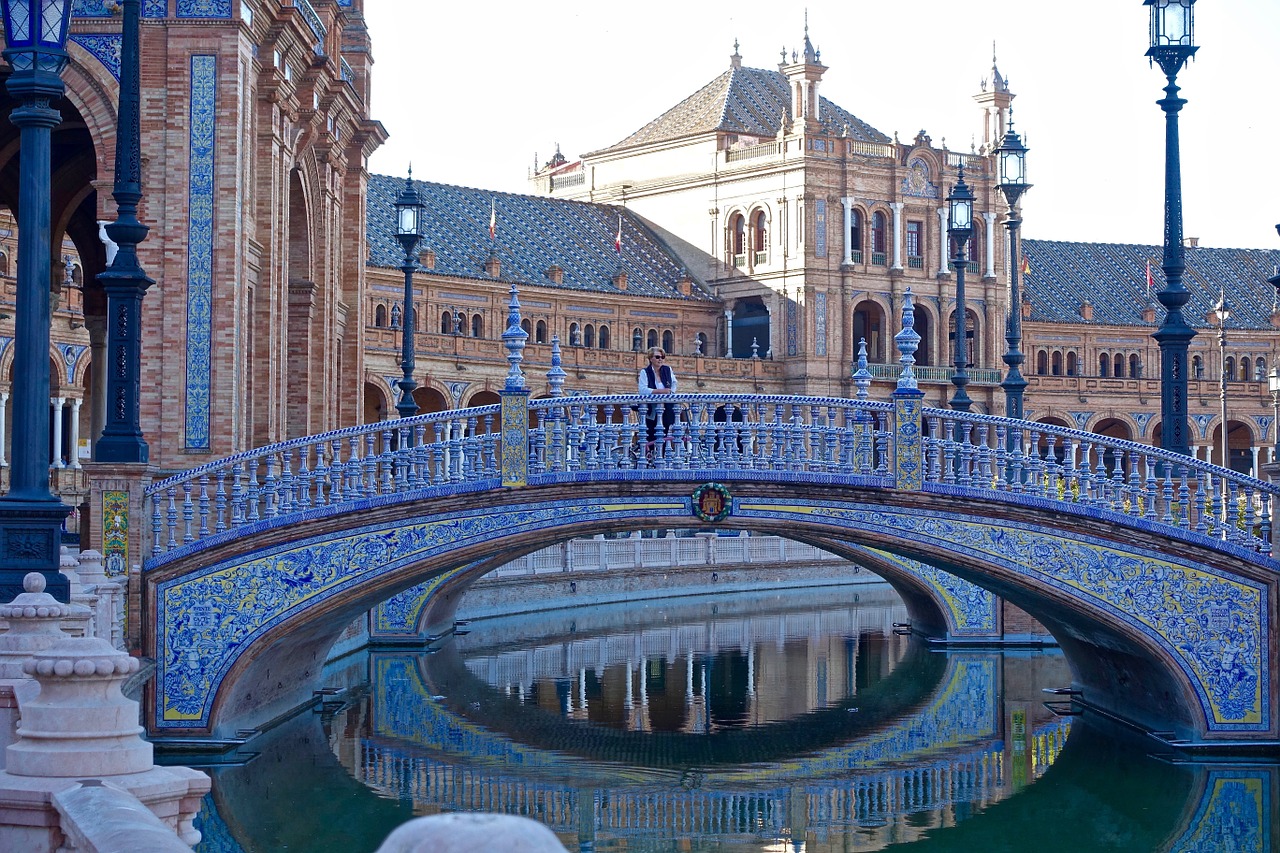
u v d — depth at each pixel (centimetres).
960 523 1989
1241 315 11069
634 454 2164
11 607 1184
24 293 1473
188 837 859
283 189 3145
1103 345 10675
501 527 1936
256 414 2958
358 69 4166
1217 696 2002
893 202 9812
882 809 1802
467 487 1927
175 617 1902
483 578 4181
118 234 1903
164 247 2678
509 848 318
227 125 2689
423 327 8325
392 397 7650
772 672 3008
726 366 9312
